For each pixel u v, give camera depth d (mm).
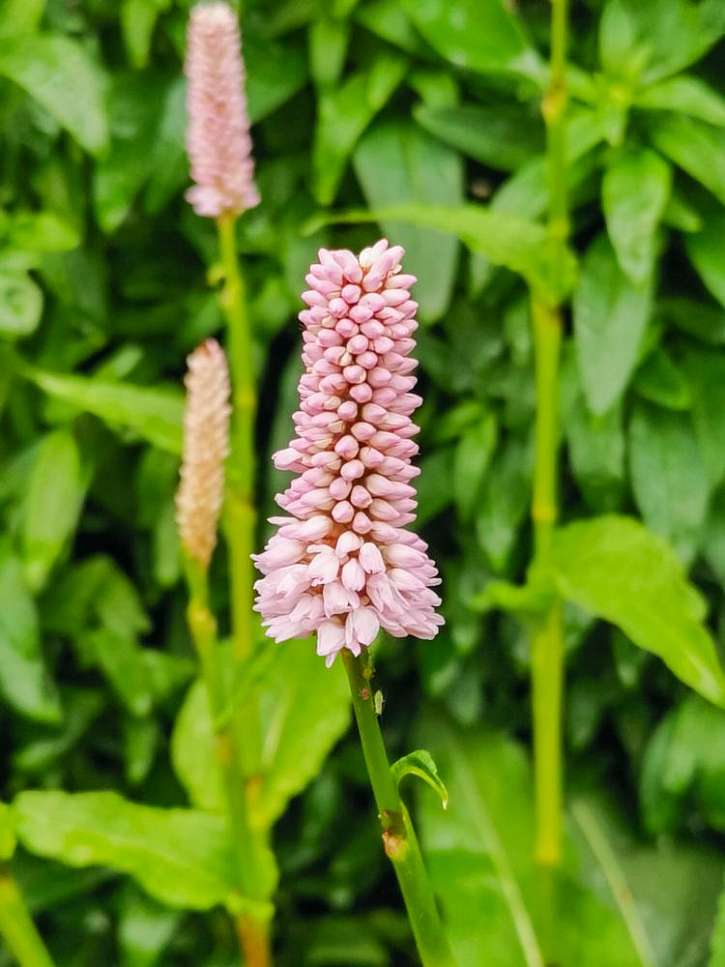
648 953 427
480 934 415
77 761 462
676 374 405
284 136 430
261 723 408
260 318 428
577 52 413
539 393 371
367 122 407
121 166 421
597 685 443
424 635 271
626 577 363
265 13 416
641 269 374
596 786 461
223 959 453
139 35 407
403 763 275
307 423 264
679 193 399
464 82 412
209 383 323
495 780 449
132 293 447
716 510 417
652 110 394
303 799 464
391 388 262
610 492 410
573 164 395
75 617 443
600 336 389
